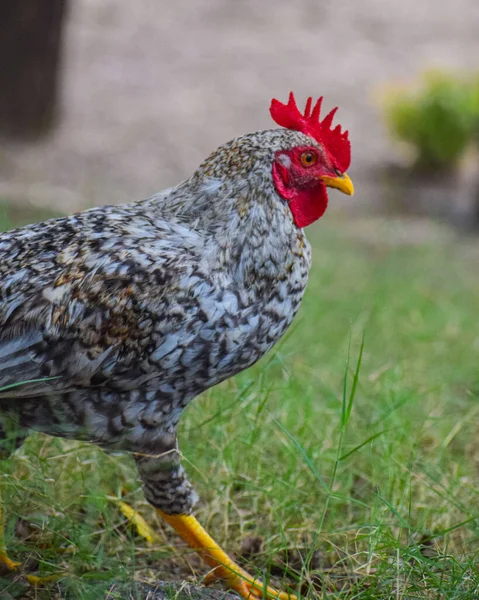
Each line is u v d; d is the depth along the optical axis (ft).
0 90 45.52
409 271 32.24
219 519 14.01
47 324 11.10
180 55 61.67
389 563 12.41
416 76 61.31
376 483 14.60
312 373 19.02
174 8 69.56
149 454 11.89
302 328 21.95
